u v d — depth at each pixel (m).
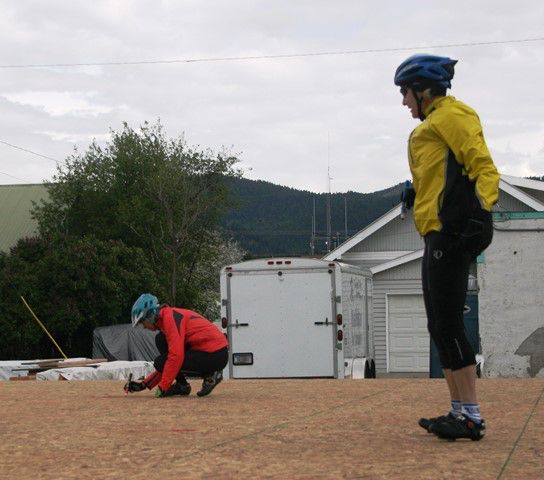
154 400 8.45
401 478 3.98
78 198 45.69
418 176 5.09
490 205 4.86
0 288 36.62
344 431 5.72
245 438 5.47
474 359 5.08
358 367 20.19
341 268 18.80
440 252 5.00
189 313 9.01
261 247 90.81
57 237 38.25
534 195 33.75
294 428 5.95
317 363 18.58
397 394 8.68
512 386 9.36
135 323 9.00
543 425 5.88
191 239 48.09
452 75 5.23
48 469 4.45
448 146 4.99
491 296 19.66
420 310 32.75
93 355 35.34
